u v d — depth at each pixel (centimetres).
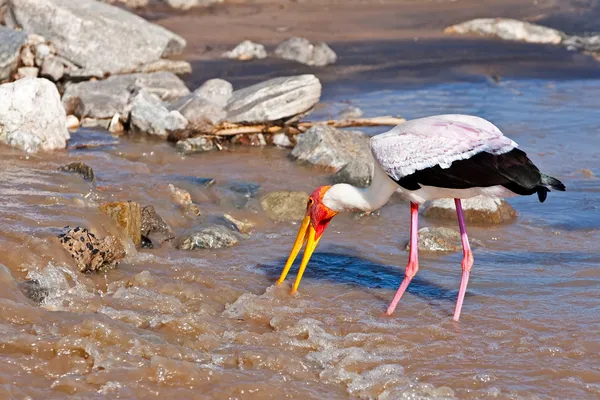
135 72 2270
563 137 2017
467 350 961
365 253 1288
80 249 1092
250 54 2695
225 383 849
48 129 1656
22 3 2188
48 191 1322
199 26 3195
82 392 818
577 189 1639
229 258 1227
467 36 3272
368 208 1085
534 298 1114
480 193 1002
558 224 1452
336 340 969
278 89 1889
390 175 1031
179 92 2072
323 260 1247
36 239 1078
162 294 1052
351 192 1083
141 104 1866
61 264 1060
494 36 3288
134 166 1602
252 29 3195
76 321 934
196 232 1274
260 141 1875
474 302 1101
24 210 1202
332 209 1095
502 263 1257
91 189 1396
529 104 2347
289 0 3866
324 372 890
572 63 2917
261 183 1596
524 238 1377
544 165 1784
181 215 1370
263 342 957
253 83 2369
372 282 1170
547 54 3033
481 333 1006
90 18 2191
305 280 1163
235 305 1049
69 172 1455
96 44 2192
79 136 1808
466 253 1049
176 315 998
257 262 1220
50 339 886
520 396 852
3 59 1998
